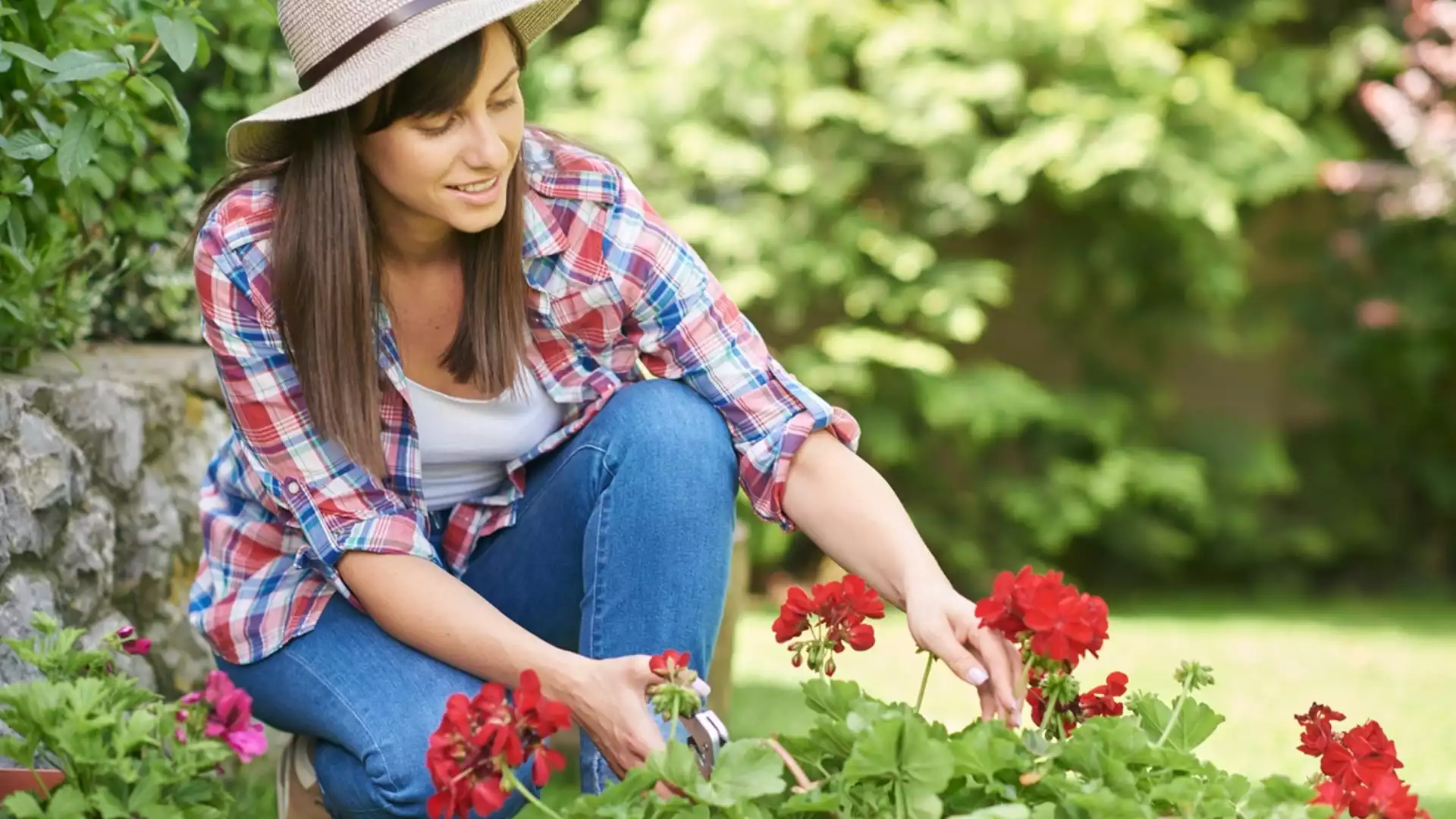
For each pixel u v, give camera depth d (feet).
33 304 9.39
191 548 10.74
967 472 25.98
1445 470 27.30
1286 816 5.50
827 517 7.36
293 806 7.68
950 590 6.77
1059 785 5.44
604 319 7.66
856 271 24.72
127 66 8.75
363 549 7.03
